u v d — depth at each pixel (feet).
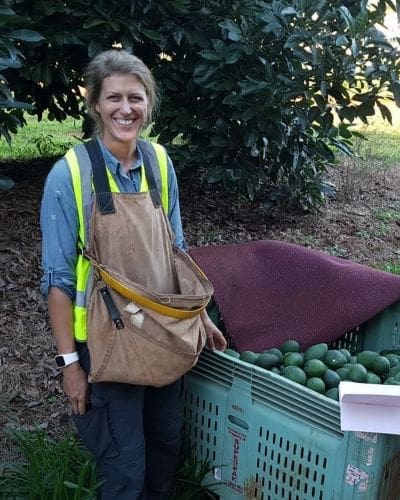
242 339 10.31
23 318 14.32
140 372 7.64
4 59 13.62
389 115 17.98
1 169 23.52
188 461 9.52
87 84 7.97
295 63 17.84
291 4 17.37
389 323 10.83
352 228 21.08
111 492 8.22
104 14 16.49
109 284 7.54
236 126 18.37
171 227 8.66
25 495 9.25
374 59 17.49
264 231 20.08
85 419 8.16
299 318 10.41
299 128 19.01
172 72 18.61
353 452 7.67
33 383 12.33
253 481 8.72
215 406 9.05
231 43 18.21
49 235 7.68
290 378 8.98
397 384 8.63
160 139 19.08
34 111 21.75
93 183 7.66
